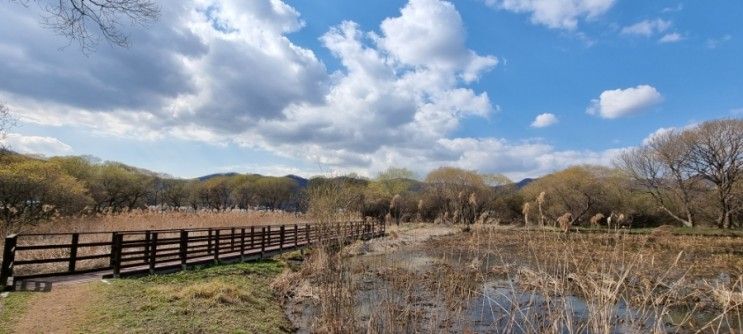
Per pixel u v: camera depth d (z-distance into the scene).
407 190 69.50
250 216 33.84
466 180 56.69
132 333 8.73
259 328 10.16
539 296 10.23
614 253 6.59
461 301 8.50
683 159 51.53
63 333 8.36
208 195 92.00
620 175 55.94
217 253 18.20
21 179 26.98
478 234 8.88
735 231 43.22
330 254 10.12
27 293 11.05
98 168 63.38
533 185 60.81
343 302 8.44
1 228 19.25
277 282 15.62
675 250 26.38
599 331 5.36
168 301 11.34
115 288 12.23
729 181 49.28
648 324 6.70
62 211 30.31
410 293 8.87
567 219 7.06
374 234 24.39
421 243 19.69
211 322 10.01
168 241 15.88
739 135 48.19
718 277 17.17
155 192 83.25
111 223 23.36
